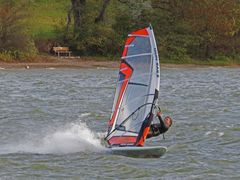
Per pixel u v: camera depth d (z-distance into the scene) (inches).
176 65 7190.0
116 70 6166.3
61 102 3410.4
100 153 1931.6
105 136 2142.0
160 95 3917.3
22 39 6373.0
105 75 5526.6
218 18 7465.6
